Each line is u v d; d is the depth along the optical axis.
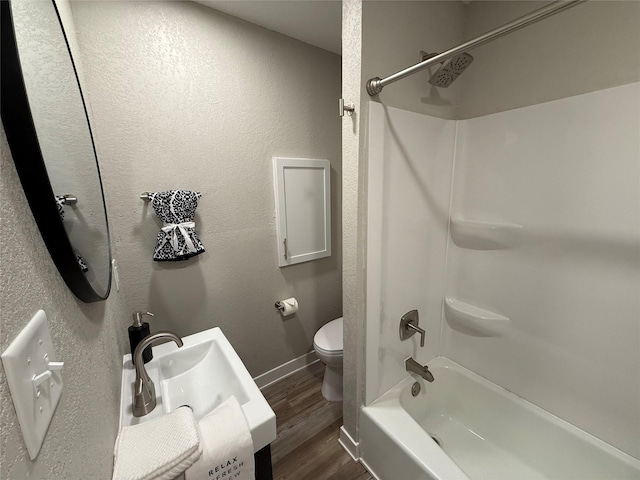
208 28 1.37
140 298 1.36
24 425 0.27
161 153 1.32
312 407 1.72
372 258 1.18
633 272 0.99
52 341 0.37
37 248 0.35
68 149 0.55
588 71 1.03
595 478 1.11
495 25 1.28
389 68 1.08
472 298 1.51
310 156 1.85
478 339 1.50
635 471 1.02
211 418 0.69
